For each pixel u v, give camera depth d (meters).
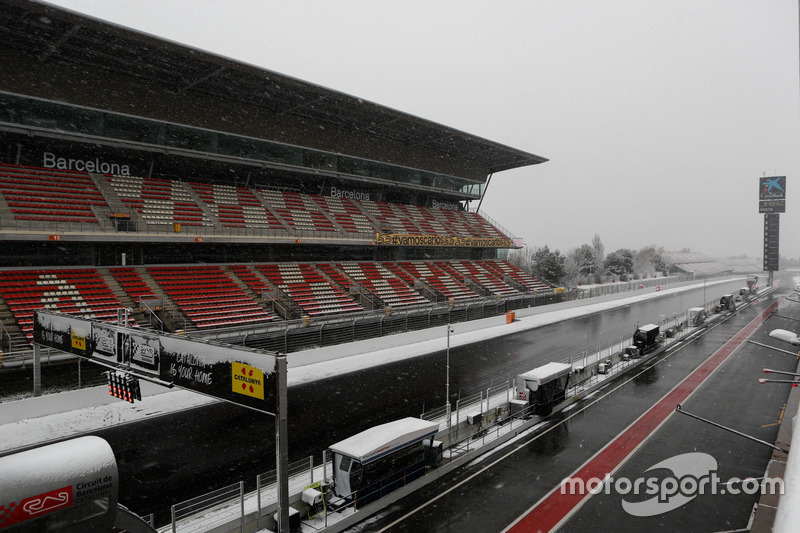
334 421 23.94
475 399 27.73
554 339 46.16
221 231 40.88
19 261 32.28
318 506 16.30
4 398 22.78
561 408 28.36
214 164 45.12
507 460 21.25
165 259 39.22
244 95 42.16
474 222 71.19
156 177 44.19
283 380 13.30
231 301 37.81
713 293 97.88
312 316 39.84
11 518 8.46
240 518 14.73
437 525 16.08
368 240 50.88
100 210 36.22
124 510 10.60
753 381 33.81
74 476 9.27
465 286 58.62
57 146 37.50
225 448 20.56
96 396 24.81
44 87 33.47
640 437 23.75
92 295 32.28
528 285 68.38
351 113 47.84
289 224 47.38
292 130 48.16
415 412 25.34
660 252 163.62
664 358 41.75
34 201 33.69
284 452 13.50
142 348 17.47
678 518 16.41
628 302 79.81
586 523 16.12
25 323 27.78
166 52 33.06
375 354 38.56
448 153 65.19
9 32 29.77
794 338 16.75
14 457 9.13
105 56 33.56
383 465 17.62
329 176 52.69
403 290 51.34
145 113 38.19
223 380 14.73
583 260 117.50
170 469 18.55
